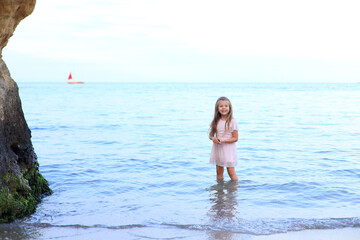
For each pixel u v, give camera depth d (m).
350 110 23.73
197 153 8.91
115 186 5.91
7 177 4.34
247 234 3.82
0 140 4.27
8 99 4.60
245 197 5.27
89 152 9.05
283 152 9.01
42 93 60.03
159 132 13.23
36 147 9.80
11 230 3.92
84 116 19.78
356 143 10.50
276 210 4.65
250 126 15.00
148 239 3.69
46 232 3.88
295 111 23.12
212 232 3.87
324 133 12.80
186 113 21.98
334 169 7.09
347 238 3.71
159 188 5.80
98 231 3.92
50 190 5.57
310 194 5.39
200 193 5.51
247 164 7.59
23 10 4.26
